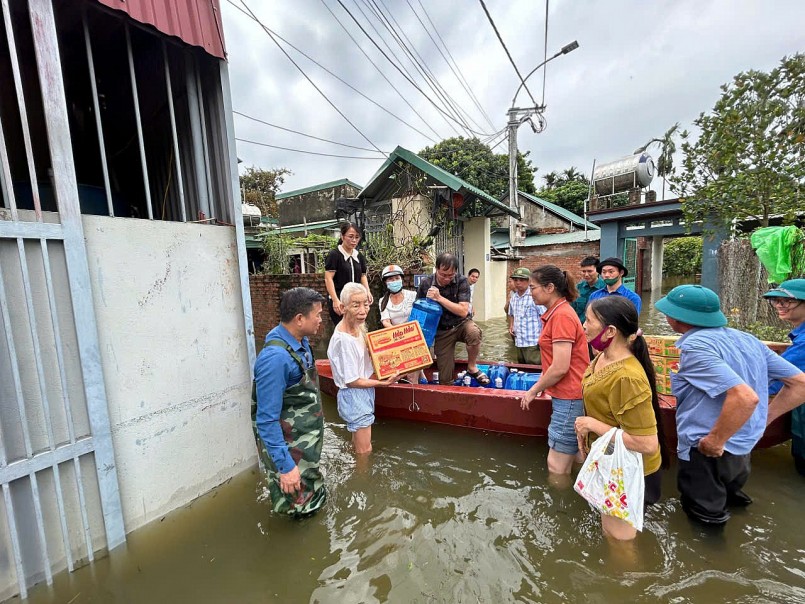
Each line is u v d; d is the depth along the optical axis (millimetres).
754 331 4910
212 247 2666
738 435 2104
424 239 7746
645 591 1844
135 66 3170
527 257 12758
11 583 1774
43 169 2658
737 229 6469
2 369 1725
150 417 2309
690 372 2102
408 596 1865
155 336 2326
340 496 2654
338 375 2945
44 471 1862
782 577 1898
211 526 2363
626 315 1967
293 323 2240
